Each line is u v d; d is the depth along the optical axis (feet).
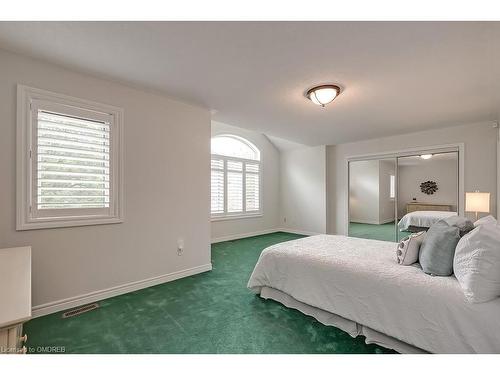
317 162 19.70
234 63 6.98
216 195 17.95
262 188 20.98
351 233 17.94
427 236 6.36
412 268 6.20
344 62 6.85
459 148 13.17
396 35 5.61
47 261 7.14
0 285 3.96
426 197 14.35
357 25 5.29
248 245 16.57
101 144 8.11
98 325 6.57
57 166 7.27
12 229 6.58
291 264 7.68
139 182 8.99
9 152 6.55
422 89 8.57
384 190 16.16
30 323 6.61
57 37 5.83
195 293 8.74
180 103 10.14
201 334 6.21
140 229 9.04
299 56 6.57
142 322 6.75
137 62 6.98
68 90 7.43
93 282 7.97
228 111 11.22
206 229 11.20
